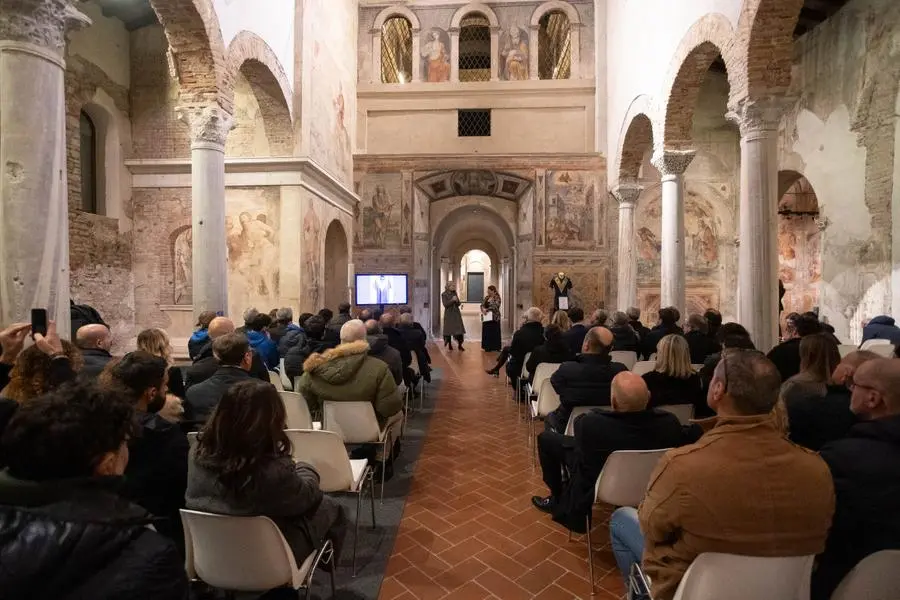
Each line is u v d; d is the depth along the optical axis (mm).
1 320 3891
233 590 2367
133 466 2428
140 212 11758
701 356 5973
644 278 15336
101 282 11039
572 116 15812
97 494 1250
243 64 9336
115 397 1398
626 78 12906
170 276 11750
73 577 1087
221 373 3359
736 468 1732
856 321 10141
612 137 14562
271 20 9734
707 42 8234
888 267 9414
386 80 17219
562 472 4129
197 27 7168
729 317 14891
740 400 1792
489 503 4438
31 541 1099
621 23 13398
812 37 11258
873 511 1865
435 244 18812
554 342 6133
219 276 7605
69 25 4191
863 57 9914
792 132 11930
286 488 2254
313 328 6293
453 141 16047
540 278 15586
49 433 1222
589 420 3172
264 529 2223
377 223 15812
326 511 2607
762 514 1710
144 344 3818
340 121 14242
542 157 15578
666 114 9969
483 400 8344
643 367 5754
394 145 16156
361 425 4234
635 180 13789
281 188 10984
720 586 1772
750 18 6793
